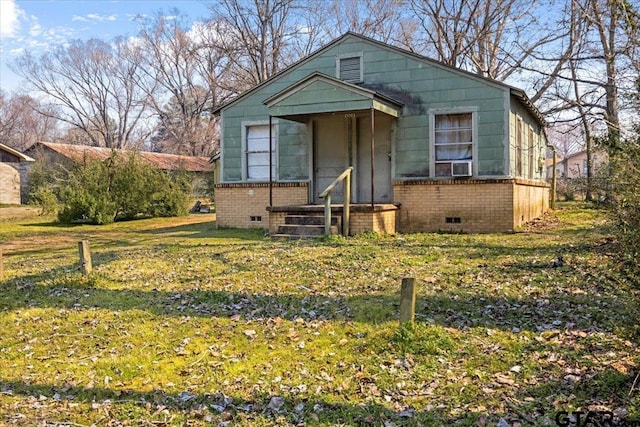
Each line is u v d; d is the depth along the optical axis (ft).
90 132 174.29
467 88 40.11
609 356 13.47
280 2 107.76
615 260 13.30
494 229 39.47
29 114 188.75
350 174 41.27
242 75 116.47
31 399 12.42
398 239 35.58
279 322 17.48
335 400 11.90
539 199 55.01
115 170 66.39
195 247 34.47
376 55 42.73
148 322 17.87
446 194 40.70
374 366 13.61
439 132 41.22
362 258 27.63
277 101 39.40
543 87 52.90
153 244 37.42
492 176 39.55
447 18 86.28
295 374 13.38
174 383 13.14
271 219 41.04
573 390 11.82
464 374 12.98
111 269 26.37
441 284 21.38
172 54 156.76
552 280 21.33
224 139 48.14
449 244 32.45
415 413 11.18
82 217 62.23
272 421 11.18
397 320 16.89
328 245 33.01
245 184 47.21
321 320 17.52
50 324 17.92
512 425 10.50
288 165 46.16
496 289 20.24
